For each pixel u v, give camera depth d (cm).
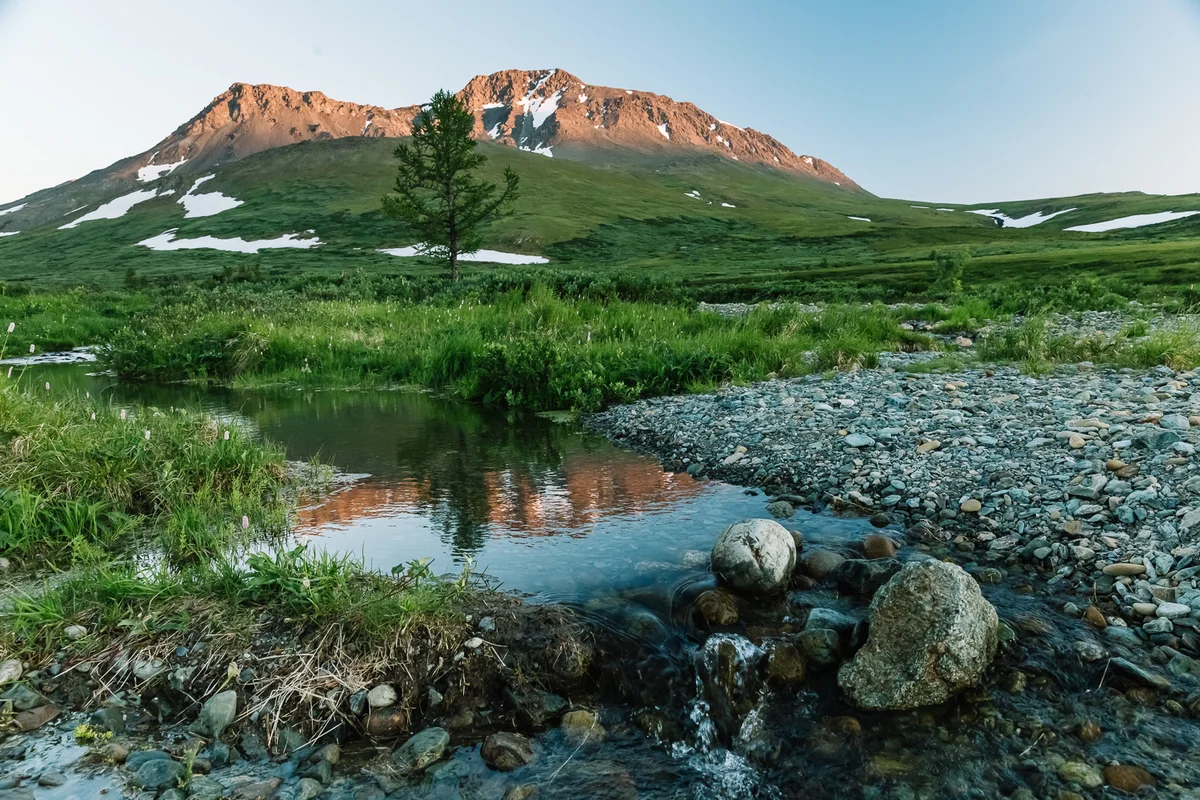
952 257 4631
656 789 359
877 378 1236
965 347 1778
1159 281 4494
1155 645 457
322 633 443
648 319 1970
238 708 398
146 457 735
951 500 697
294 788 350
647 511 714
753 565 526
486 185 5166
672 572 560
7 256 14650
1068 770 360
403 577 514
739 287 5000
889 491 735
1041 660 443
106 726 386
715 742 396
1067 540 593
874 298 4297
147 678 417
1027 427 850
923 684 409
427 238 5225
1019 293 3014
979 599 436
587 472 866
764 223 16288
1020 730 390
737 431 985
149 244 13888
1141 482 648
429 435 1084
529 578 547
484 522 679
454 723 401
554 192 17025
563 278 3042
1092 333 1750
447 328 1889
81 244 15050
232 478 762
